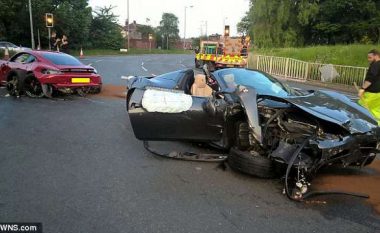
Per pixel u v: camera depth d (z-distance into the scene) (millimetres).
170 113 5293
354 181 4961
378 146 5035
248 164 4648
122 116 8602
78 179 4680
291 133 4641
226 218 3748
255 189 4523
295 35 36812
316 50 24641
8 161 5277
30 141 6344
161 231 3443
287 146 4410
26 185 4434
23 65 10742
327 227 3623
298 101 4887
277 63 23469
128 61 33562
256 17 38094
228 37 23609
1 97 10688
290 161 4207
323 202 4223
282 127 4699
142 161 5465
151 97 5250
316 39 38281
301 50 26188
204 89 6445
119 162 5391
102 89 12961
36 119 8047
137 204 4008
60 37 46719
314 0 35594
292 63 22031
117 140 6562
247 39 23688
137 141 6527
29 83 10648
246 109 4602
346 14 34750
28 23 42125
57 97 10930
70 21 46906
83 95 11352
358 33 33375
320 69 19797
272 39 37812
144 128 5445
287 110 4863
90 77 10930
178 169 5160
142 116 5363
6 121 7770
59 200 4047
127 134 6984
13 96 10867
